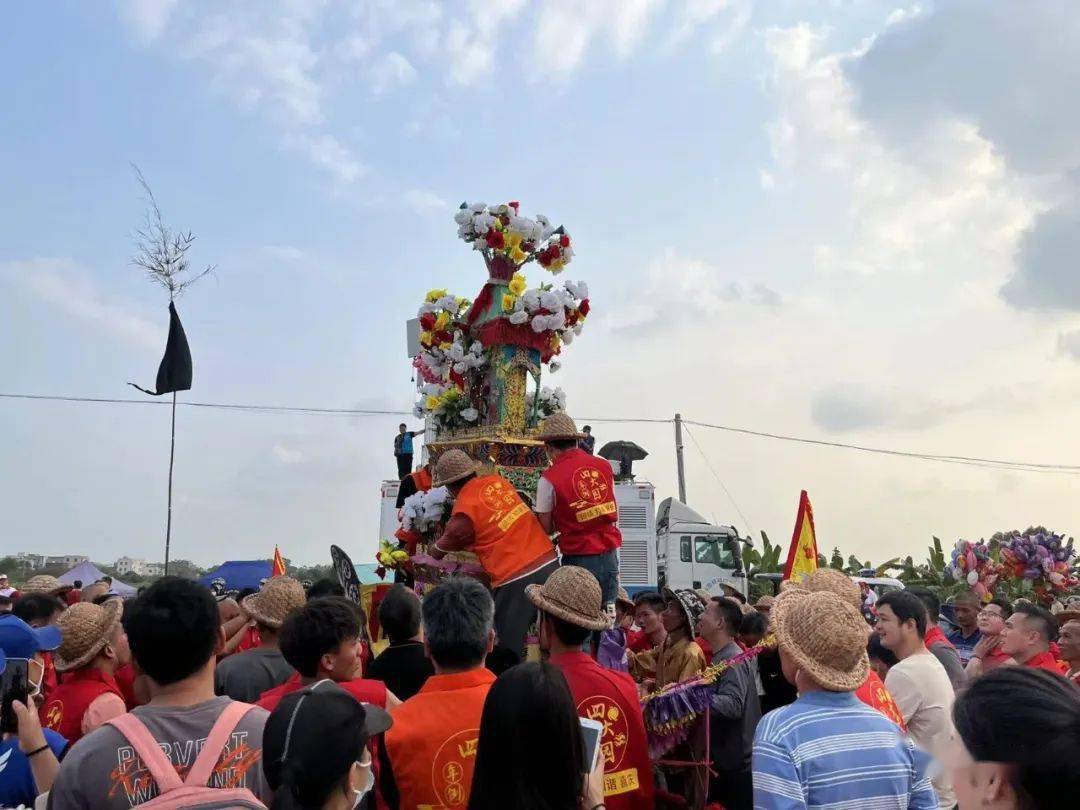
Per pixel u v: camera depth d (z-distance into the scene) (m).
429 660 4.75
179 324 9.02
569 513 6.47
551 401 8.20
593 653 6.43
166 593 3.11
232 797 2.77
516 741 2.85
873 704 4.02
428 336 8.05
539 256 8.02
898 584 23.28
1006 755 1.88
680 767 5.62
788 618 3.59
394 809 3.64
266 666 5.07
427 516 7.36
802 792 3.22
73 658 4.63
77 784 2.84
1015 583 12.57
